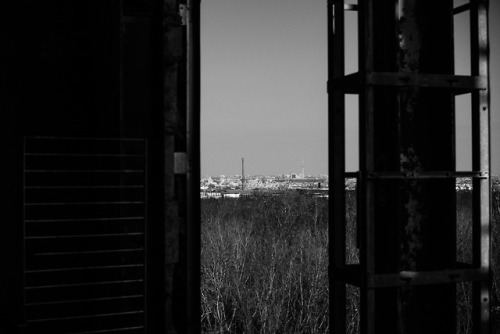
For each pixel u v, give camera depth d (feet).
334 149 15.52
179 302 12.78
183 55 12.91
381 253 14.88
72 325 15.60
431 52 14.84
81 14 15.83
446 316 14.73
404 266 14.40
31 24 15.56
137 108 15.89
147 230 13.61
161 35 12.56
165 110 12.52
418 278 14.05
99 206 15.71
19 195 15.39
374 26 15.20
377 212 14.93
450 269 14.29
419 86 14.14
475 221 14.76
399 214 14.35
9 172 15.34
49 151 15.56
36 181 15.49
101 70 15.61
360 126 14.08
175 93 12.62
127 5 15.55
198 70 13.06
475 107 14.78
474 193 14.84
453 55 14.69
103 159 15.66
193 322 12.85
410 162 14.58
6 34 15.40
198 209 12.95
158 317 12.73
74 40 15.79
